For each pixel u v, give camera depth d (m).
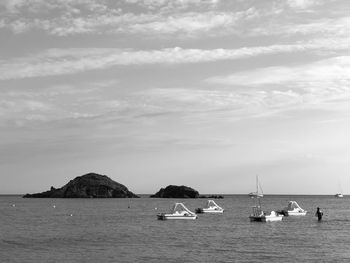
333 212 181.62
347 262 58.75
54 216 154.38
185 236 88.38
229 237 86.31
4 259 60.91
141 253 65.62
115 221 129.88
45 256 63.16
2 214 165.62
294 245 74.44
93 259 60.62
